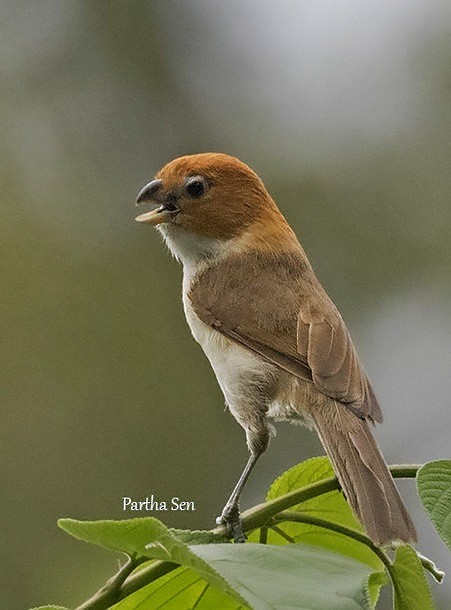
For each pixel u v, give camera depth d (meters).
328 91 14.90
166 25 15.30
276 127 14.88
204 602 5.14
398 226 14.00
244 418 7.14
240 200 8.09
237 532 5.02
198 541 4.95
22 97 14.80
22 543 11.81
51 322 13.30
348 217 14.11
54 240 13.84
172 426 13.00
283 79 15.15
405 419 12.99
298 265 7.88
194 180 8.09
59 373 13.02
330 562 4.41
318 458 5.82
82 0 15.15
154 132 14.95
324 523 5.12
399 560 4.90
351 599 4.19
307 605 4.12
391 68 14.80
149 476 12.61
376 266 13.86
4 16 14.99
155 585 5.11
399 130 14.50
